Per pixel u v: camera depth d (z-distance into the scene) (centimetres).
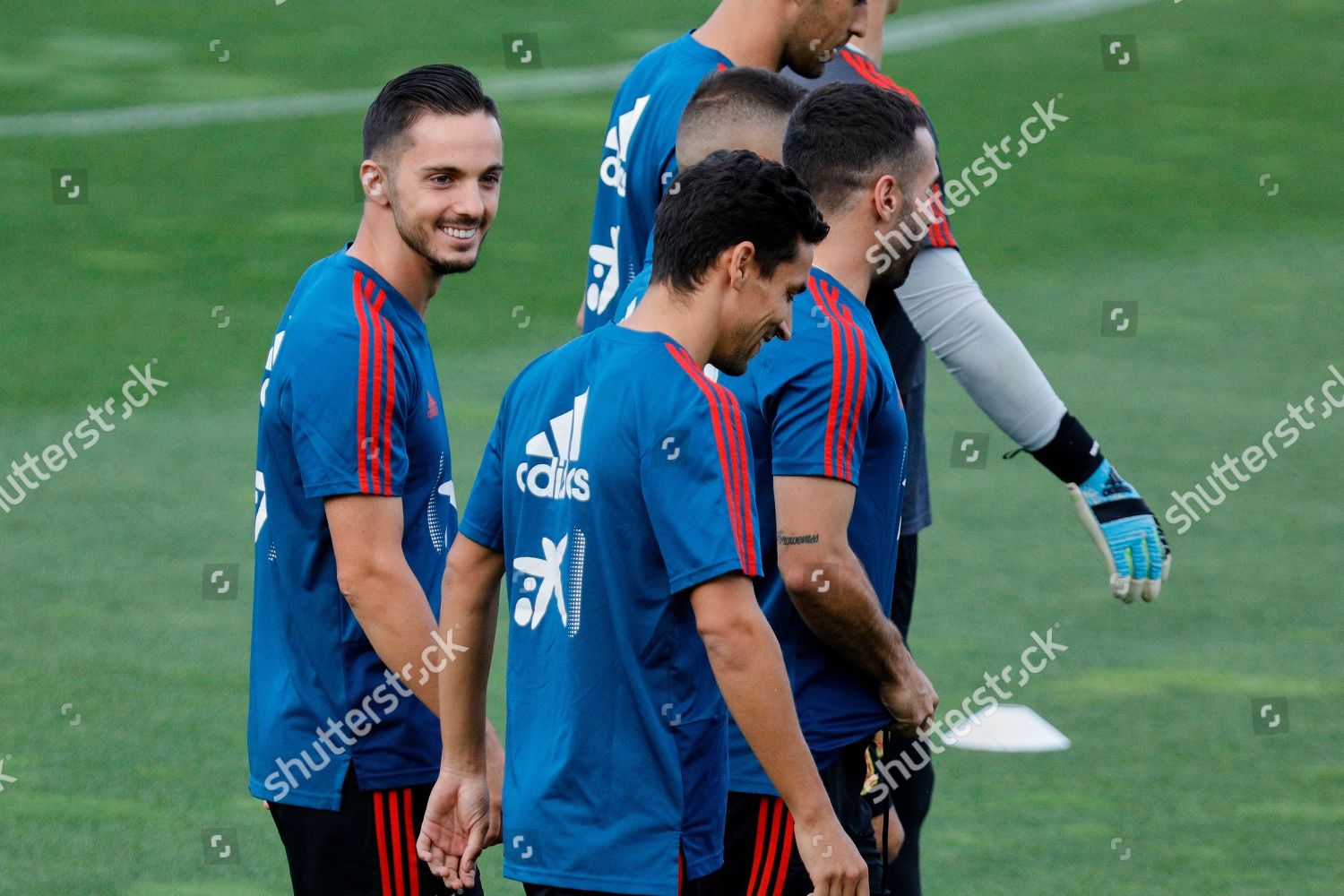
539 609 972
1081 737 1819
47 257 4000
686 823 955
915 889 1395
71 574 2278
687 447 922
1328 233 4419
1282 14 6341
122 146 4834
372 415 1067
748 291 956
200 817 1612
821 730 1127
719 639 920
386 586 1065
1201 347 3512
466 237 1108
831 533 1059
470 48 5859
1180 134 5184
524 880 969
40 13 5981
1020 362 1305
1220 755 1772
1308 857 1543
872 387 1072
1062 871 1509
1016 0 6575
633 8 6359
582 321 1477
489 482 1020
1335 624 2170
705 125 1200
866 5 1379
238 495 2612
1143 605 2228
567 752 952
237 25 6000
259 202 4456
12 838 1552
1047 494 2709
